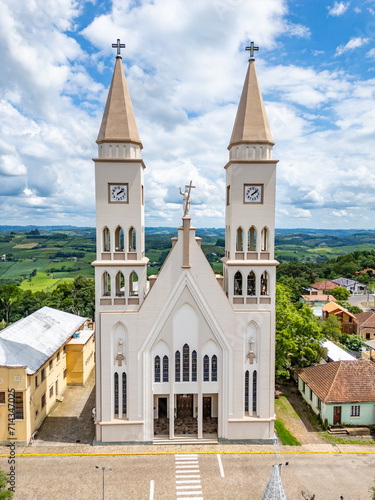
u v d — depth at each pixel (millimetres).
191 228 31750
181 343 32250
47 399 37594
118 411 32344
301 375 41844
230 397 32312
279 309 44656
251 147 32031
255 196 32344
